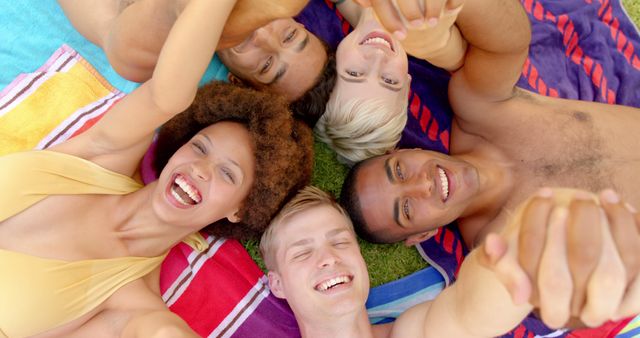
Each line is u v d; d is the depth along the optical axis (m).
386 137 1.90
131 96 1.42
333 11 2.06
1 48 1.82
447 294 1.10
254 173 1.64
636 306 0.63
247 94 1.63
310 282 1.59
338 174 2.03
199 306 1.81
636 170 1.69
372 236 1.86
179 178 1.55
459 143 1.98
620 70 2.07
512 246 0.67
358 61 1.79
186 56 1.17
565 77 2.08
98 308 1.54
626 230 0.61
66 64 1.84
